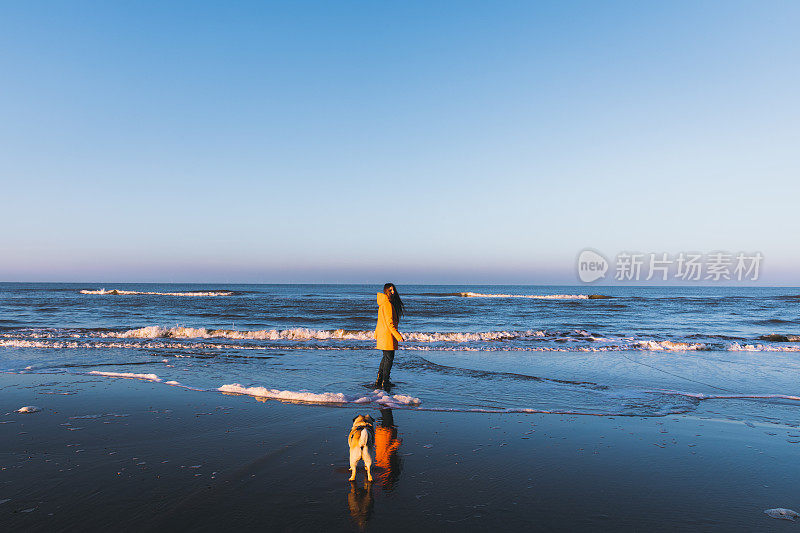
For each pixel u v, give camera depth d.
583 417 6.30
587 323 24.77
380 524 3.25
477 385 8.34
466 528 3.21
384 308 8.04
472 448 4.98
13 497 3.63
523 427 5.80
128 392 7.46
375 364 10.51
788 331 21.03
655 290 162.50
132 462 4.43
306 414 6.24
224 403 6.80
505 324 23.64
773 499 3.78
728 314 33.69
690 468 4.45
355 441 4.03
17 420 5.85
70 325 20.39
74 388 7.74
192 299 51.16
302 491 3.80
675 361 11.30
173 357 11.17
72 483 3.91
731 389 8.22
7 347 12.59
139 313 27.78
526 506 3.58
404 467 4.40
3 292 73.00
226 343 13.75
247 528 3.17
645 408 6.81
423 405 6.88
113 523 3.22
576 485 4.01
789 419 6.29
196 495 3.69
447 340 15.27
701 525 3.31
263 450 4.80
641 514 3.47
